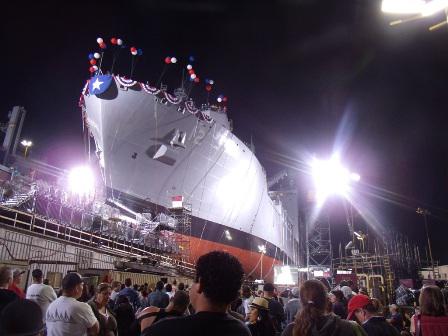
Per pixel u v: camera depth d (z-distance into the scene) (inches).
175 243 1107.3
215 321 92.1
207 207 1238.3
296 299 323.9
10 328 86.6
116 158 1054.4
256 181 1526.8
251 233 1487.5
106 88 1022.4
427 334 174.4
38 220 738.8
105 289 252.1
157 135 1099.9
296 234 2642.7
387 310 444.1
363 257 1808.6
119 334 291.6
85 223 862.5
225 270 97.0
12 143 1743.4
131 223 993.5
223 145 1290.6
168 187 1134.4
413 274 2159.2
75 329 195.3
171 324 91.2
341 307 294.7
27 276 532.4
